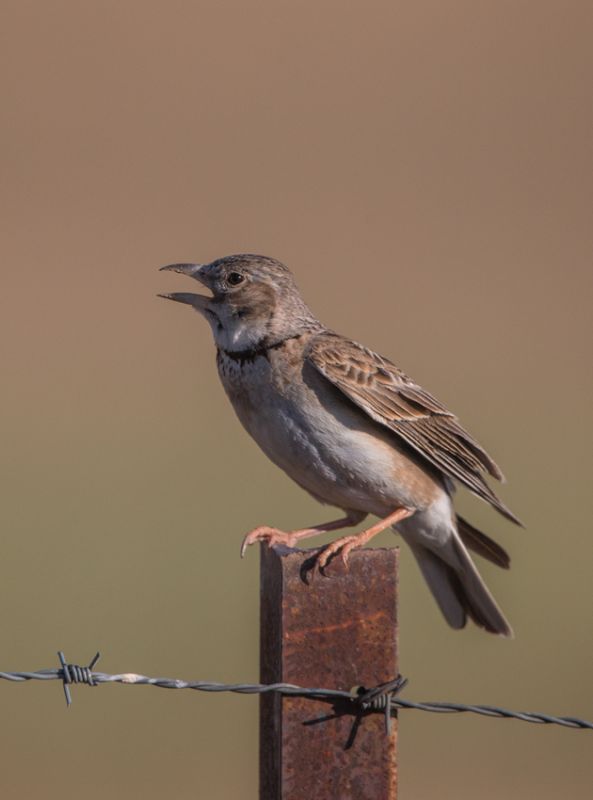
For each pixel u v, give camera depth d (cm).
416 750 1527
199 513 1806
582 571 1742
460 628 956
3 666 1471
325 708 673
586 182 3466
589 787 1446
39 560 1678
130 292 2750
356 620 676
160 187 3294
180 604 1575
